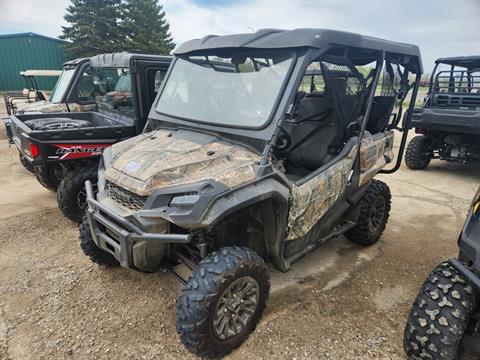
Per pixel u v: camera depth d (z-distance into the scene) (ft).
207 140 8.77
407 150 23.94
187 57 10.40
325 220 10.30
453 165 26.08
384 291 10.57
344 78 10.52
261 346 8.27
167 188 7.38
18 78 83.76
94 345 8.21
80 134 13.41
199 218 6.84
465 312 6.62
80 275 10.83
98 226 8.53
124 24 111.75
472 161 22.31
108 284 10.41
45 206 16.19
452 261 6.88
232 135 8.57
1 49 80.74
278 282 10.80
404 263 12.20
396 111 13.03
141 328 8.76
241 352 8.07
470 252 6.43
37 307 9.39
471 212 7.01
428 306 6.89
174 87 10.53
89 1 106.93
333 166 9.73
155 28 124.98
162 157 8.17
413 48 11.56
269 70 8.56
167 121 10.13
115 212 7.73
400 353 8.23
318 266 11.81
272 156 8.91
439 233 14.62
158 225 7.36
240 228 8.83
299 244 9.58
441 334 6.63
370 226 12.60
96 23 107.76
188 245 8.75
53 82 53.62
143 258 7.64
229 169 7.56
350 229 12.63
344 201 11.05
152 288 10.25
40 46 86.07
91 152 13.79
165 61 15.56
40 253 12.10
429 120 21.57
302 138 11.47
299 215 8.71
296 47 8.19
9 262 11.51
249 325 8.09
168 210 7.19
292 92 8.09
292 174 11.37
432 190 20.06
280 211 8.19
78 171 13.44
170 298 9.85
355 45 9.11
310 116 11.28
